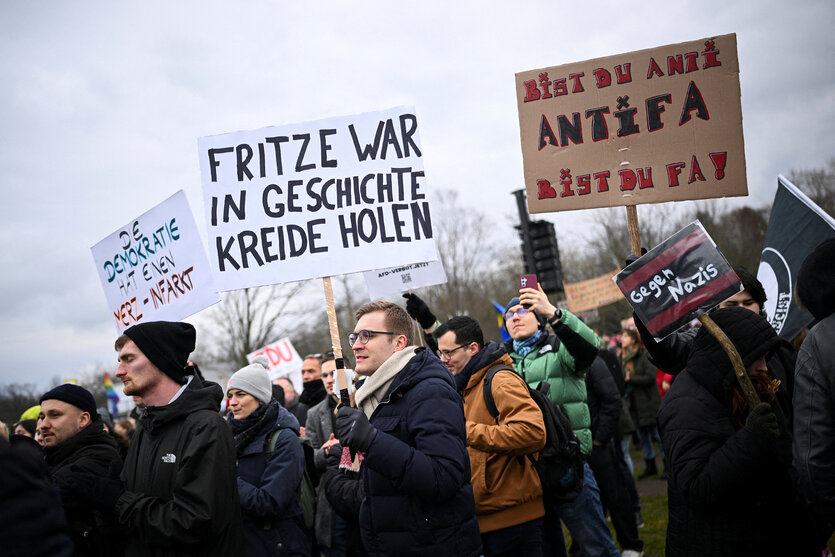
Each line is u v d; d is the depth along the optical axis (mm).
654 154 3773
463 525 2828
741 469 2352
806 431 2316
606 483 5422
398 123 3684
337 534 4445
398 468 2648
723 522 2494
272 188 3691
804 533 2531
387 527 2838
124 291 4438
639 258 2820
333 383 5145
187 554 2686
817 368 2314
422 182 3654
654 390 8828
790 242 4043
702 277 2699
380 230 3625
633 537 5328
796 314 3982
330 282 3600
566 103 3908
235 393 3832
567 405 4527
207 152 3734
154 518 2635
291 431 3795
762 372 2631
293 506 3764
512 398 3627
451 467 2744
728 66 3688
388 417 2975
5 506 1635
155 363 2922
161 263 4141
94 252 4617
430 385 2945
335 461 3988
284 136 3717
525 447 3527
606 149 3844
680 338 3326
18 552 1634
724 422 2545
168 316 4105
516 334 4699
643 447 8984
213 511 2650
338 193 3662
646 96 3793
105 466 3236
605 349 7406
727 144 3674
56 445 3305
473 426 3576
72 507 2885
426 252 3607
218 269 3674
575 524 4371
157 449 2820
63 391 3373
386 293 4965
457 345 3932
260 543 3602
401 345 3207
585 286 14719
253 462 3705
